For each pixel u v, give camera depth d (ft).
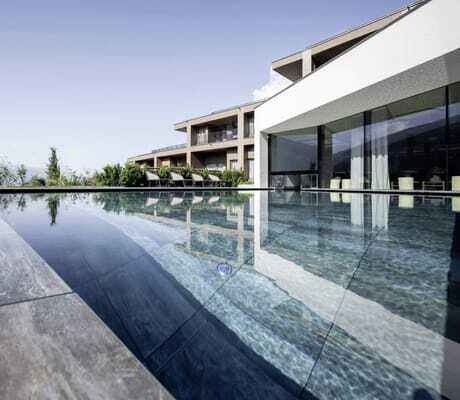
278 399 3.43
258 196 38.09
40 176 53.93
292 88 43.42
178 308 5.74
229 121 85.30
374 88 31.27
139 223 15.42
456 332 4.88
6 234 8.34
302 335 4.87
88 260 8.18
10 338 3.10
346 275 7.76
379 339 4.73
